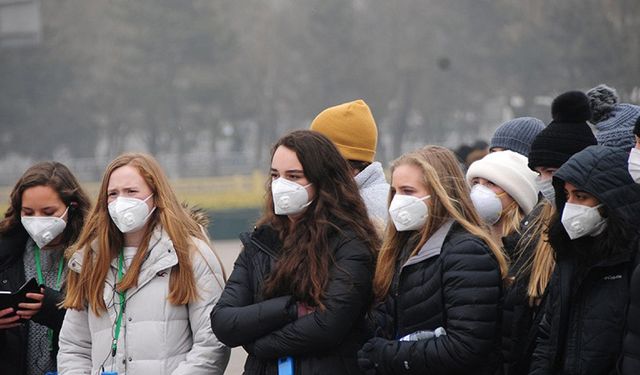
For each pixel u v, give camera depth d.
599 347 11.93
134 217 14.05
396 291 13.25
